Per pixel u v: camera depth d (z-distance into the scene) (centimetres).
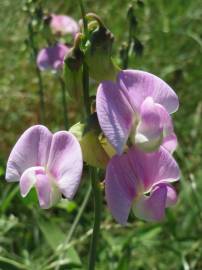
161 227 24
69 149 12
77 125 13
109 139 12
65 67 12
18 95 33
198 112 32
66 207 24
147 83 12
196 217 26
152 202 12
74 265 20
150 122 12
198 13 40
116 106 12
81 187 27
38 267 22
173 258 24
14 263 19
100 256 24
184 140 32
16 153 13
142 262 24
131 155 12
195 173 29
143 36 38
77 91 13
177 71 33
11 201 26
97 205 14
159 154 13
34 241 25
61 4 41
